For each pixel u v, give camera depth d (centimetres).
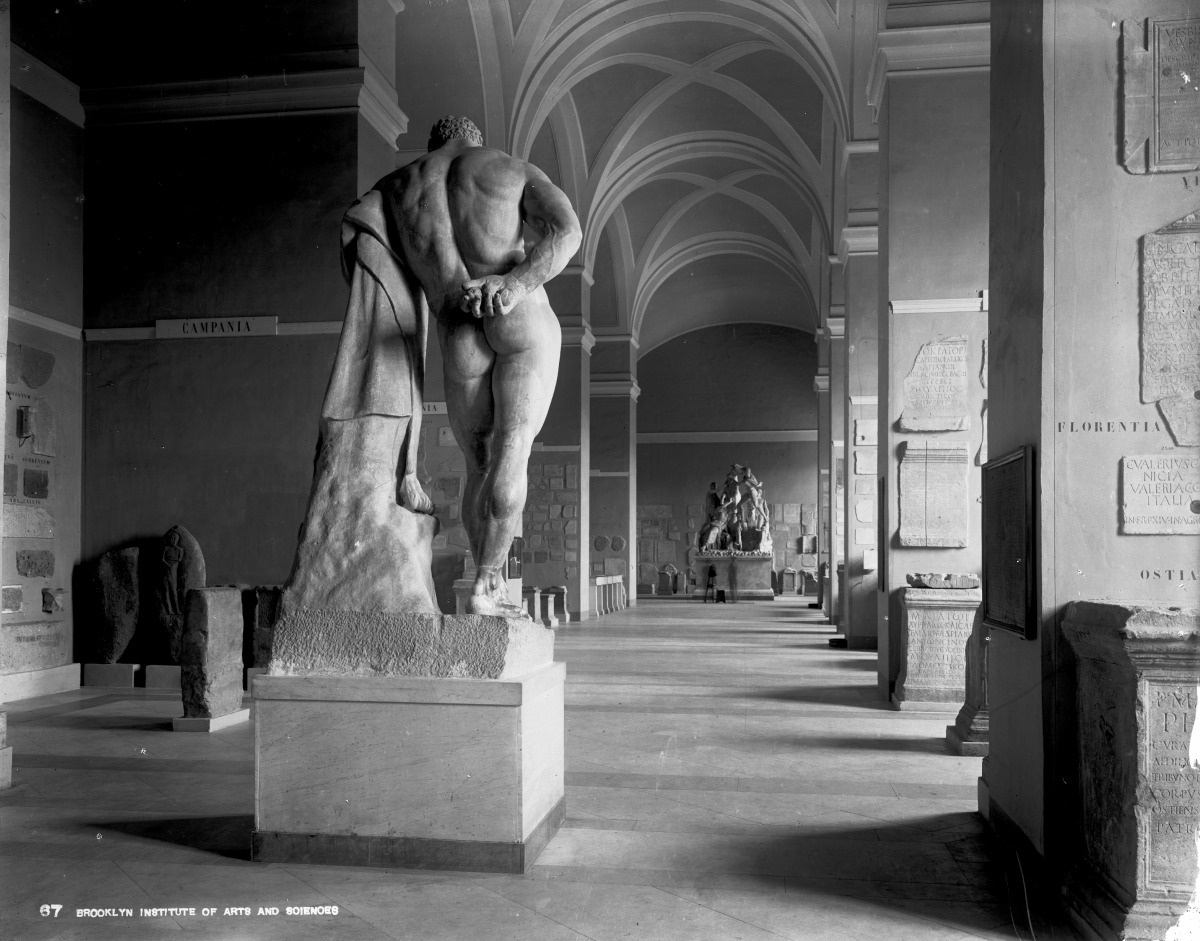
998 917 371
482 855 410
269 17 1036
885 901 386
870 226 1405
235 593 816
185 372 1049
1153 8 414
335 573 433
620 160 2053
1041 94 419
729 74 1866
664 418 3581
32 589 988
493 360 439
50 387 1017
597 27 1553
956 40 969
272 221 1038
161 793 559
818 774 617
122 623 1034
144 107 1052
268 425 1038
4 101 594
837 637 1465
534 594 1820
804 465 3509
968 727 687
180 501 1048
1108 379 409
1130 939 322
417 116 1397
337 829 420
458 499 1443
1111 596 403
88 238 1066
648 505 3578
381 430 445
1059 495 409
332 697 418
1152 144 411
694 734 755
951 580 885
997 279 496
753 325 3547
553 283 2045
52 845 452
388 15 1110
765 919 365
